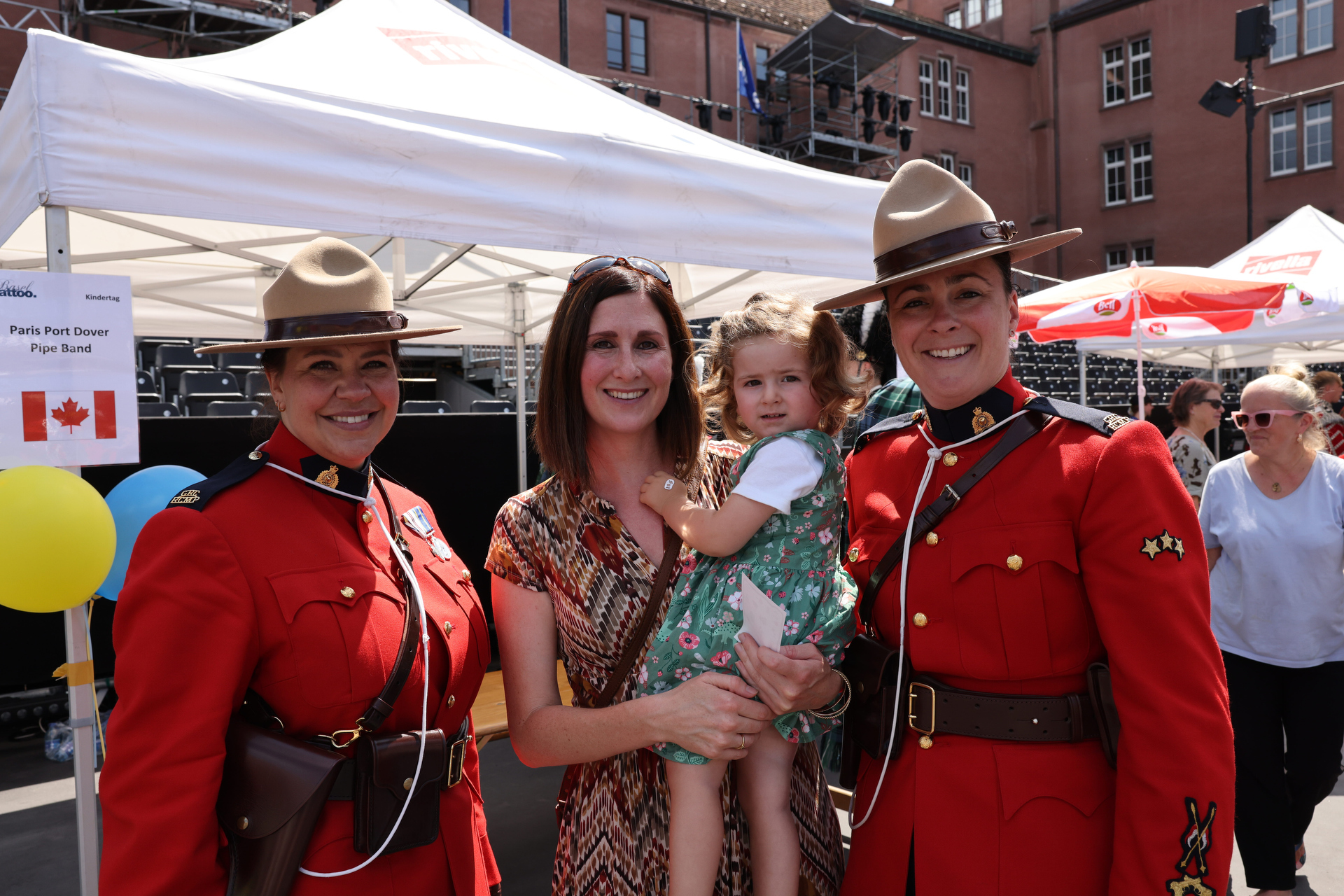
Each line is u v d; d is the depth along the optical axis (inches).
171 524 54.0
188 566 52.7
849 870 63.3
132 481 121.5
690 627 63.6
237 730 54.0
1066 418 58.2
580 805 66.0
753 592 61.0
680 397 69.8
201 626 52.1
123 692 51.8
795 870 63.3
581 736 60.6
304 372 59.6
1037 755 55.3
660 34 894.4
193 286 221.5
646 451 70.2
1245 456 127.8
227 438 227.3
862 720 62.7
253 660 54.3
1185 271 218.2
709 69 925.2
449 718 61.7
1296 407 119.7
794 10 1015.0
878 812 61.1
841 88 967.6
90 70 86.6
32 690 209.9
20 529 86.4
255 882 51.3
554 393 65.7
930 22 1114.7
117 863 49.6
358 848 53.9
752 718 59.1
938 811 56.4
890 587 61.8
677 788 62.1
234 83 95.1
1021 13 1214.3
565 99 132.6
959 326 58.6
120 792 50.6
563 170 114.6
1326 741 116.2
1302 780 117.3
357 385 60.4
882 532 64.0
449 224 106.4
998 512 57.2
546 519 66.3
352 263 62.3
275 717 54.9
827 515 68.2
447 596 64.8
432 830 56.6
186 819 49.5
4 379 85.3
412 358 593.9
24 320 85.9
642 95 872.9
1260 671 119.8
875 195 146.9
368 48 127.0
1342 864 138.4
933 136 1114.7
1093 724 55.4
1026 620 55.5
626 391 64.7
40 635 208.4
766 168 134.5
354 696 55.7
